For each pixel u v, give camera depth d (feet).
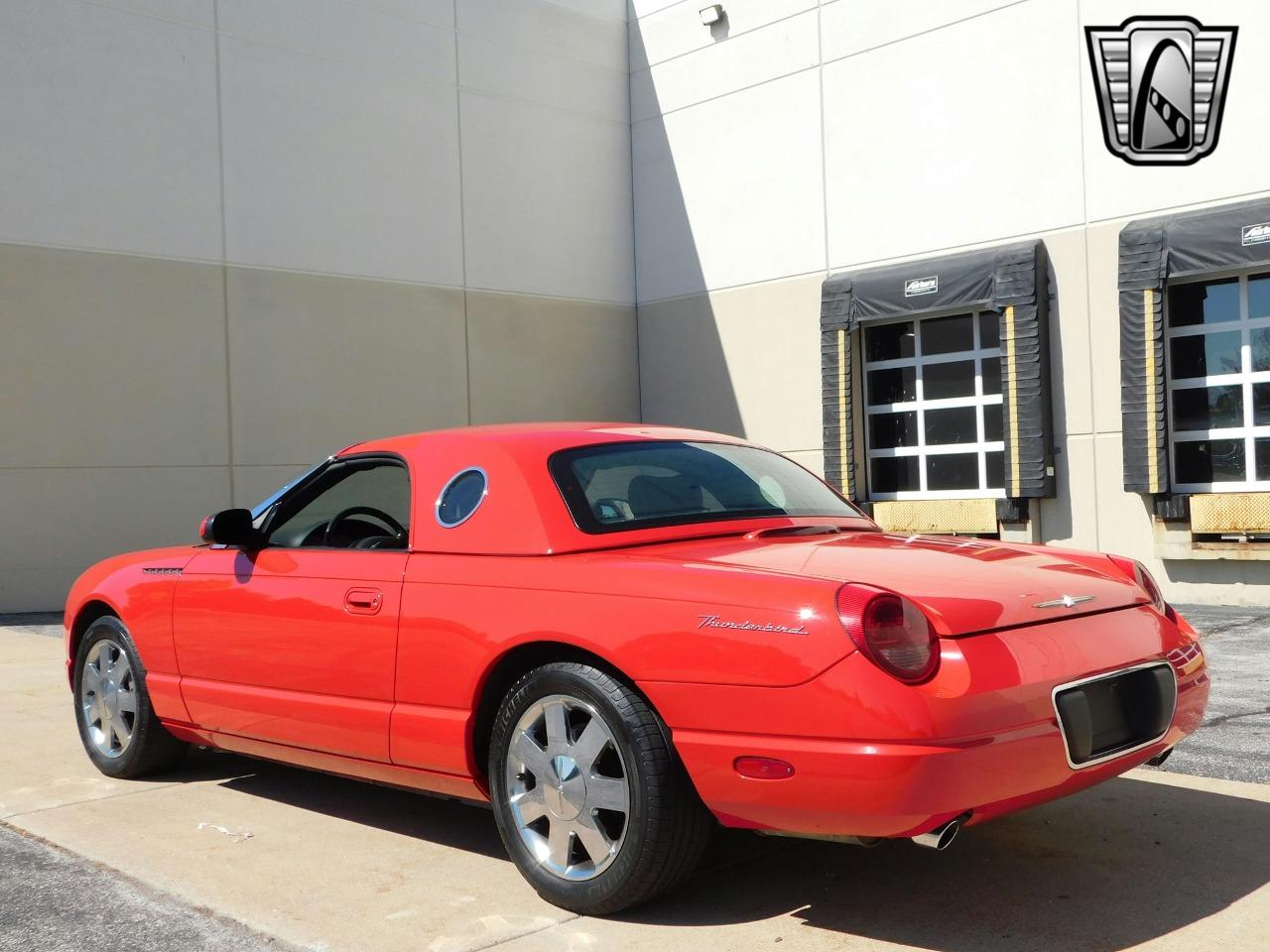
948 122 43.32
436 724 11.91
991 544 12.39
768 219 49.39
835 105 46.83
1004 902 10.87
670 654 10.07
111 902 11.37
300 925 10.71
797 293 48.34
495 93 50.78
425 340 48.11
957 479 43.45
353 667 12.73
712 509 12.46
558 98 52.80
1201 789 14.56
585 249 53.42
